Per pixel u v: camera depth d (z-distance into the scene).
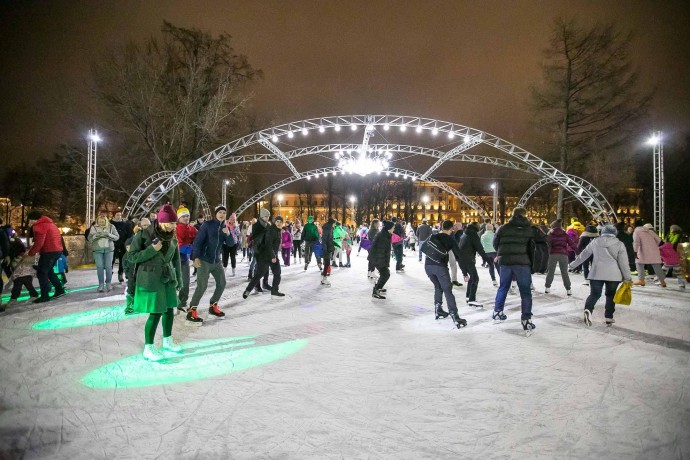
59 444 2.98
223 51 26.75
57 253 8.39
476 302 8.23
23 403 3.66
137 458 2.81
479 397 3.84
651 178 36.94
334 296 9.43
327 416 3.44
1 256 7.35
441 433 3.17
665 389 4.02
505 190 48.72
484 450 2.93
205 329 6.32
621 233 12.52
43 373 4.40
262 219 8.79
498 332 6.23
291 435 3.13
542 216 48.12
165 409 3.56
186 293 7.15
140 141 25.89
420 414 3.49
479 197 72.75
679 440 3.08
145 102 24.36
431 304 8.52
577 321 6.94
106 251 9.53
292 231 18.22
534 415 3.47
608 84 27.30
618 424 3.32
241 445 2.98
